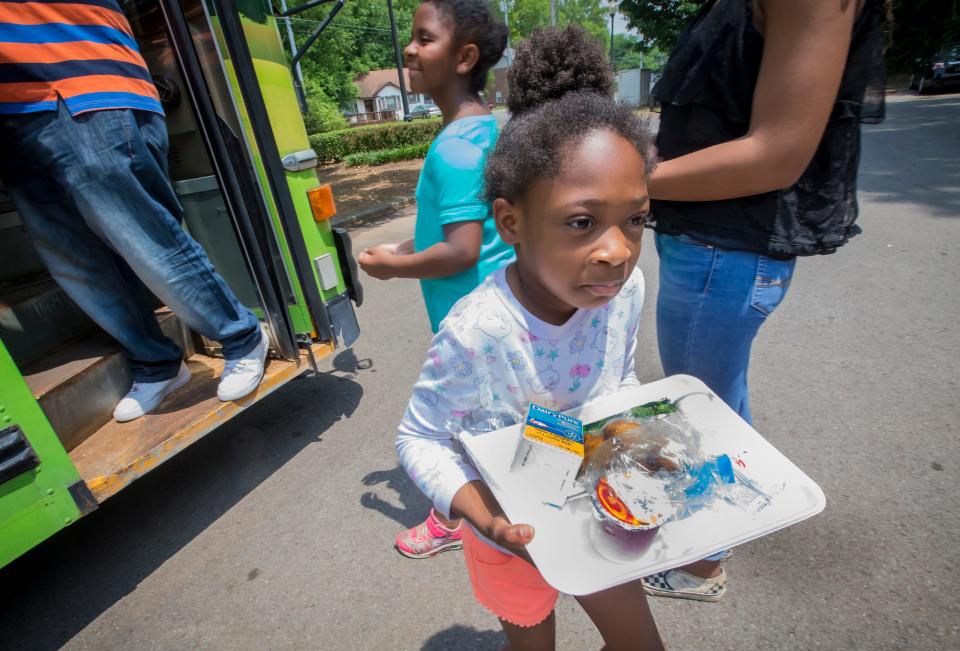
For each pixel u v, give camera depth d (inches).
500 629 71.6
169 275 84.7
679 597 70.7
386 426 119.3
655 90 53.5
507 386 39.2
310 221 107.0
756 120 42.1
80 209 78.2
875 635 64.6
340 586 80.7
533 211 31.6
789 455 93.5
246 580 83.7
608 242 30.0
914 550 74.3
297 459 111.2
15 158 76.1
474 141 57.0
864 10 42.4
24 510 67.7
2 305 92.0
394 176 513.7
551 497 33.8
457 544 83.7
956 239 178.2
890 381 110.4
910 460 89.7
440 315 69.1
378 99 2117.4
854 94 43.6
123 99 75.9
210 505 101.2
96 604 83.0
